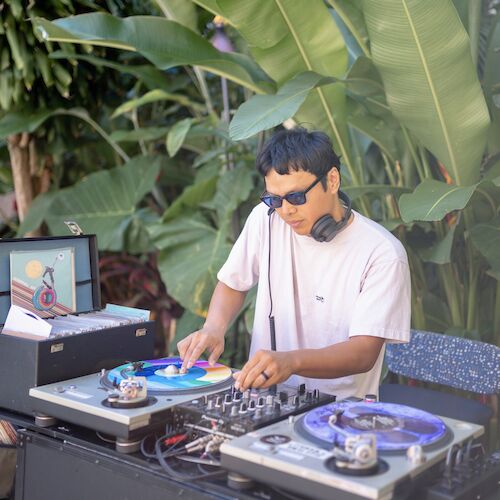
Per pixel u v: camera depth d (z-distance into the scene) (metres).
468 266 2.97
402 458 1.20
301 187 1.66
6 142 4.23
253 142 3.66
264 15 2.65
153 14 3.90
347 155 3.01
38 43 3.44
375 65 2.50
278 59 2.82
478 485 1.25
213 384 1.59
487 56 2.78
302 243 1.89
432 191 2.43
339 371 1.67
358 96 2.92
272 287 1.97
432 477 1.24
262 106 2.43
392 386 2.61
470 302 2.94
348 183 3.18
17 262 1.87
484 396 2.79
